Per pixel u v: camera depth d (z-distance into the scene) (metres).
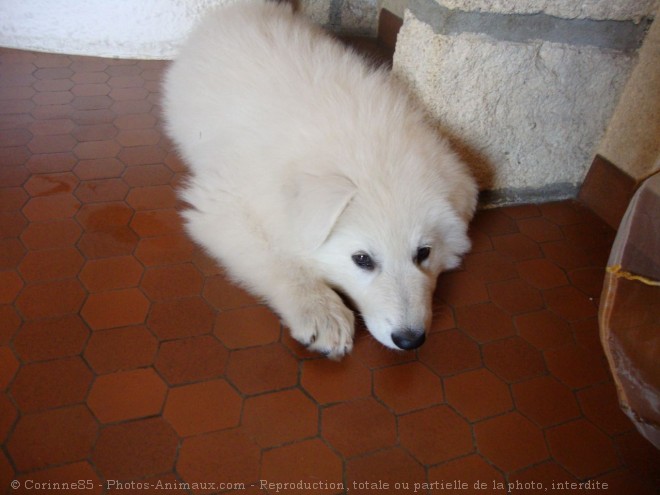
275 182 0.87
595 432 0.79
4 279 0.88
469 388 0.83
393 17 1.56
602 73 1.05
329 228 0.77
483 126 1.06
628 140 1.09
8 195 1.02
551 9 0.96
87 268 0.91
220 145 0.99
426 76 1.01
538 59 1.00
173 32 1.50
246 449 0.72
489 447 0.76
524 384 0.84
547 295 0.99
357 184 0.81
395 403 0.79
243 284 0.91
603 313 0.52
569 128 1.12
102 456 0.69
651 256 0.52
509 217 1.17
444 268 0.97
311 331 0.82
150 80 1.43
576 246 1.11
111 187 1.08
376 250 0.81
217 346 0.83
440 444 0.75
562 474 0.74
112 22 1.45
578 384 0.85
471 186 0.93
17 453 0.68
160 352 0.81
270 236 0.90
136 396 0.75
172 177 1.12
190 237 0.99
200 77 1.08
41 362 0.77
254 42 1.06
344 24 1.69
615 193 1.14
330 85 0.95
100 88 1.37
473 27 0.95
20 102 1.27
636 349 0.51
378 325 0.81
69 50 1.48
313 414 0.77
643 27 1.03
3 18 1.41
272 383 0.79
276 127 0.91
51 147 1.15
